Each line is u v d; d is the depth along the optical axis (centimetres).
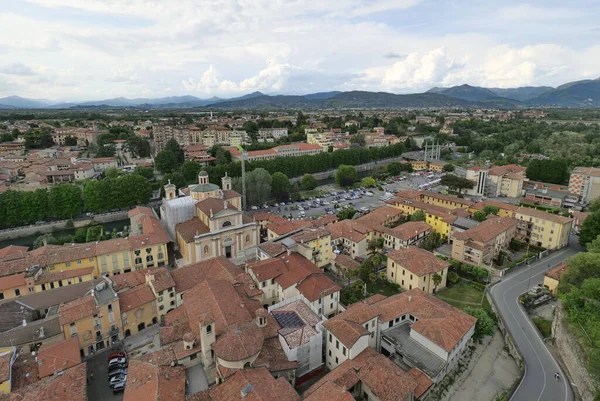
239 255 12975
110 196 17475
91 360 7725
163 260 12100
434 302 8494
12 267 9906
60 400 5756
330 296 8975
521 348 8131
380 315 8012
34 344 7269
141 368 6494
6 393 6081
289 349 6844
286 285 9144
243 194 17975
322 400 5575
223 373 6184
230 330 6762
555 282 10094
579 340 7344
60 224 16500
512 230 13575
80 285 9350
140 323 8712
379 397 5916
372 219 14725
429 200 17812
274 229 12912
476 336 8331
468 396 6931
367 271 10394
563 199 18150
